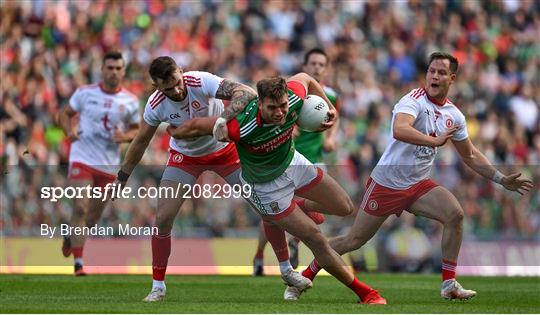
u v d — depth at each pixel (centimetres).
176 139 3059
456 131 3108
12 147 5788
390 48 8188
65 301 2970
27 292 3366
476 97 7956
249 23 7994
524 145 7644
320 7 8331
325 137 4253
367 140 7075
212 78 2942
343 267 2902
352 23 8300
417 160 3127
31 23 7119
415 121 3092
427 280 4288
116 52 4272
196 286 3731
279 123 2720
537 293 3638
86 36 7225
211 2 7981
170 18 7712
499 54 8600
